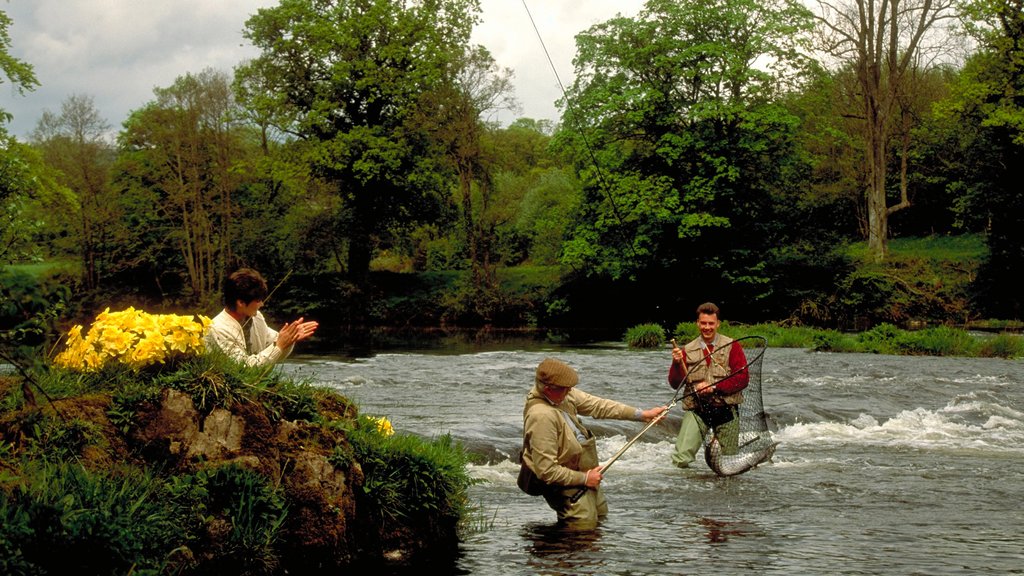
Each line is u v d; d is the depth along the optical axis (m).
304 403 5.74
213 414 5.35
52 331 3.84
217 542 4.91
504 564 5.60
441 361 22.22
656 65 38.78
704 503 7.56
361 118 45.22
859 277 39.94
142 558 4.23
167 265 48.78
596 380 17.47
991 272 40.50
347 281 47.59
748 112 38.25
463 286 48.16
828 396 14.79
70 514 4.07
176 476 5.14
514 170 63.53
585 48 40.22
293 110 44.09
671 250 41.69
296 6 42.81
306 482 5.39
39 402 5.13
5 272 3.78
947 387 16.19
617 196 39.41
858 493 8.01
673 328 39.22
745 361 8.79
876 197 44.41
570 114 39.94
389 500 5.85
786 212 42.59
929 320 39.28
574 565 5.58
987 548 6.05
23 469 4.66
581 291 46.53
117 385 5.56
